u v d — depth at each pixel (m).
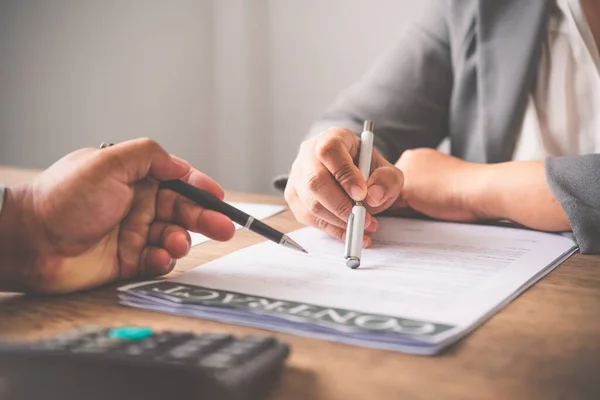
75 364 0.35
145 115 2.34
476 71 1.14
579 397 0.38
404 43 1.24
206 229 0.64
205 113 2.40
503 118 1.08
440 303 0.53
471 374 0.41
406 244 0.76
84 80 2.30
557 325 0.50
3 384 0.35
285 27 2.28
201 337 0.39
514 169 0.86
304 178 0.77
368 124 0.82
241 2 2.31
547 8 1.07
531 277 0.61
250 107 2.37
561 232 0.81
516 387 0.39
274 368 0.39
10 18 2.32
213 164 2.43
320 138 0.81
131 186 0.59
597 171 0.79
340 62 2.22
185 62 2.36
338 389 0.39
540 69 1.10
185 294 0.55
